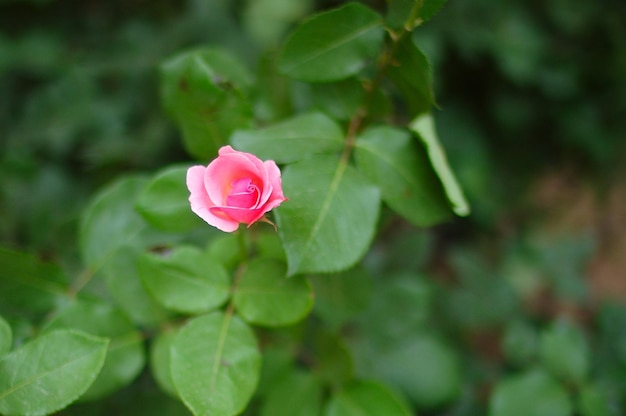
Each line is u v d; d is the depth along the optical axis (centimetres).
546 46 108
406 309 67
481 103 114
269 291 50
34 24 102
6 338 47
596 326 74
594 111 115
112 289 53
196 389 47
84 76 95
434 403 66
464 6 103
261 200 46
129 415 57
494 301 78
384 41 51
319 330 55
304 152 51
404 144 52
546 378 64
